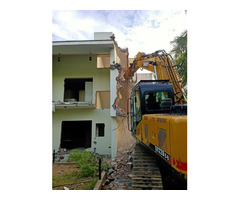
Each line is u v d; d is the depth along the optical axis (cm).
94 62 1172
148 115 463
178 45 924
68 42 1001
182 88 691
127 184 613
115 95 1002
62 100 1147
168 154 319
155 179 443
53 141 1101
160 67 739
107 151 1075
